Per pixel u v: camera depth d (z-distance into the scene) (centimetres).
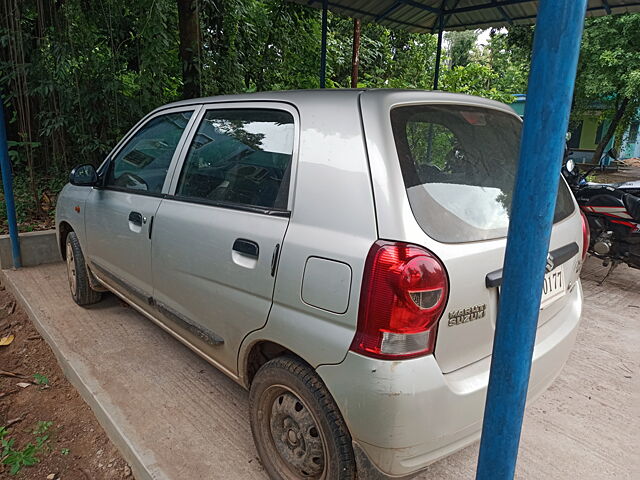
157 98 675
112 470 237
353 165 175
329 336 169
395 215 161
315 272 175
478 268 171
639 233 432
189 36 646
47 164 685
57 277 452
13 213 455
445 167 185
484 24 696
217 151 247
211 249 226
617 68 1356
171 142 283
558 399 283
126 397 271
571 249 223
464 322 169
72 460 245
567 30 99
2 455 252
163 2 593
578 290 255
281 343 189
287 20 852
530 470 225
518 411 122
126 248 302
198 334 245
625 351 343
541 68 103
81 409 283
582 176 509
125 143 330
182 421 252
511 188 203
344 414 166
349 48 1138
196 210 242
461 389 167
